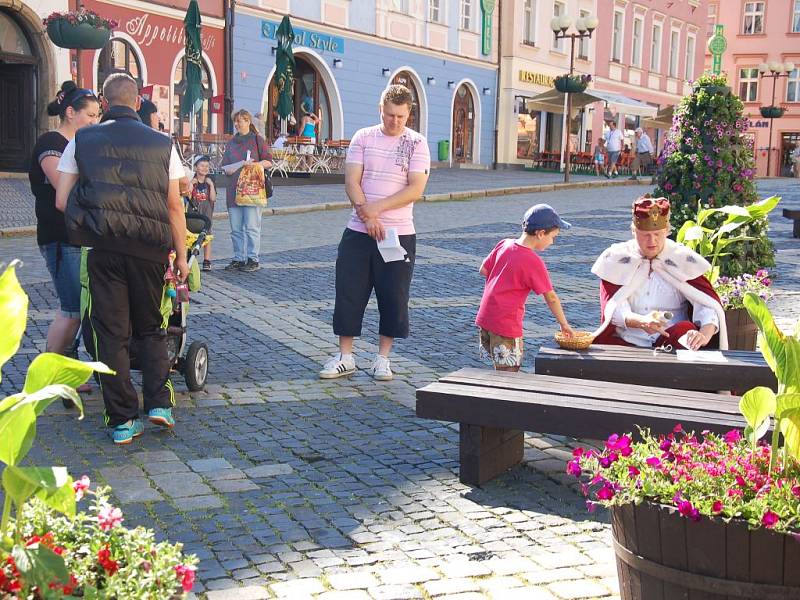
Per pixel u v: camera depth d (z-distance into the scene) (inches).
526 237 232.5
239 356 303.3
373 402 256.1
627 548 123.4
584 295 435.5
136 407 216.7
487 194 989.8
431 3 1402.6
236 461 206.5
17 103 915.4
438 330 354.3
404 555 160.9
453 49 1449.3
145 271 211.2
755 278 294.0
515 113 1566.2
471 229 669.9
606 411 177.5
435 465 207.6
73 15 756.0
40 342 309.3
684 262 237.5
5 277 93.4
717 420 171.5
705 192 370.6
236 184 461.4
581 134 1718.8
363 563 157.2
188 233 250.5
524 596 145.7
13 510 153.2
